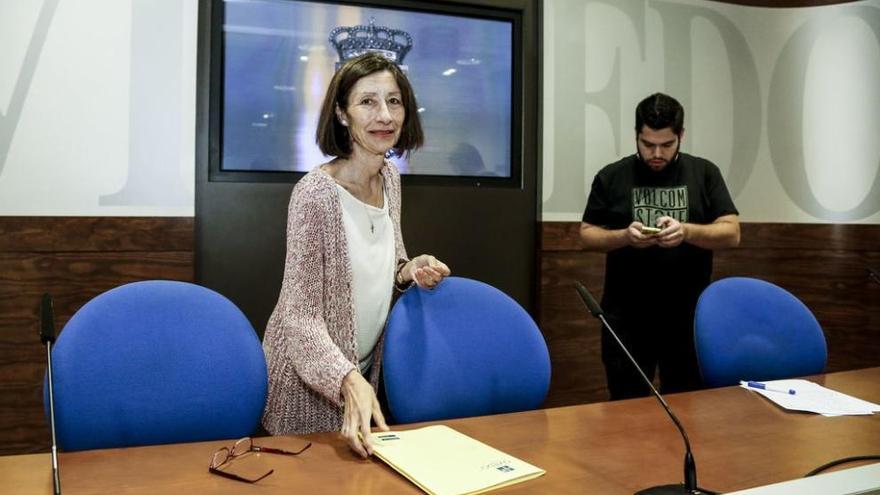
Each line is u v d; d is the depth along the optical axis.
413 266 1.65
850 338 3.62
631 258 2.46
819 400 1.49
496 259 3.25
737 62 3.62
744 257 3.59
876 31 3.56
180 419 1.32
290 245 1.45
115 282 2.70
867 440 1.22
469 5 3.17
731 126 3.61
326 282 1.46
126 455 1.09
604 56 3.41
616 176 2.57
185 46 2.78
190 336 1.36
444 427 1.25
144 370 1.31
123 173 2.71
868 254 3.60
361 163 1.57
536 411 1.40
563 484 0.99
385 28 3.07
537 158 3.30
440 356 1.52
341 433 1.19
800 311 1.98
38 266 2.62
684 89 3.54
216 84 2.84
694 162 2.54
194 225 2.79
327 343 1.31
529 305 3.32
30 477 0.99
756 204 3.64
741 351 1.87
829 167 3.63
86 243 2.67
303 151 2.97
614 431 1.26
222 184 2.83
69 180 2.65
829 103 3.62
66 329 1.29
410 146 1.64
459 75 3.20
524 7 3.25
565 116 3.34
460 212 3.18
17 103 2.59
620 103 3.44
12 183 2.59
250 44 2.88
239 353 1.38
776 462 1.10
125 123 2.71
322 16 2.98
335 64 3.01
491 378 1.56
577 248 3.35
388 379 1.47
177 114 2.77
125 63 2.71
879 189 3.58
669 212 2.49
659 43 3.50
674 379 2.50
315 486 0.97
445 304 1.58
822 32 3.62
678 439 1.21
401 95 1.56
